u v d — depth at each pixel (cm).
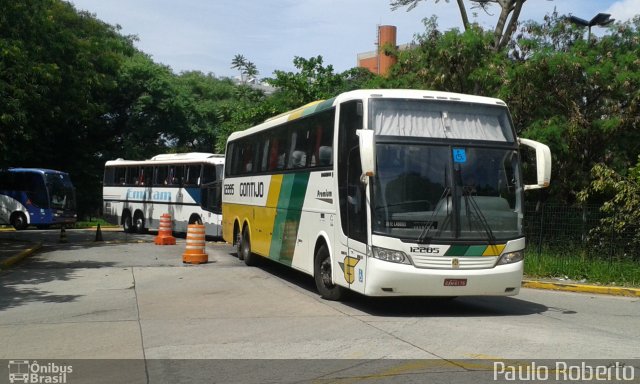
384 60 4459
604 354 758
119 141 4500
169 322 957
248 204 1691
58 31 2250
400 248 961
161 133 4503
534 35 1983
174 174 2761
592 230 1577
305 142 1285
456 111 1042
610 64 1756
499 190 1019
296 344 809
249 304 1116
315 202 1209
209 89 4912
